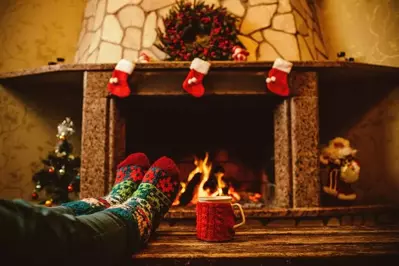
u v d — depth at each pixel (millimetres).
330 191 2096
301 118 1965
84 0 2785
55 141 2613
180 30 2148
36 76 2254
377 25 2463
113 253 910
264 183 2367
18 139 2594
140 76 1972
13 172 2578
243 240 1293
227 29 2125
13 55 2721
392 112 2424
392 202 2404
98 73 1985
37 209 721
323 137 2523
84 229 807
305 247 1169
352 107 2504
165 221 1841
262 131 2455
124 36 2266
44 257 706
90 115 1975
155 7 2285
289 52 2209
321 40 2473
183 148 2465
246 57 2061
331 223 1922
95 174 1953
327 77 2285
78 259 778
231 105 2254
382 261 1074
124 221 1014
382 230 1505
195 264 1065
